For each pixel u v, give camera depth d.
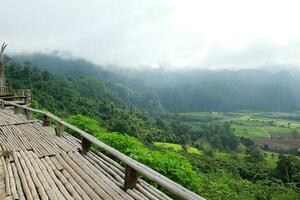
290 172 25.00
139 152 6.91
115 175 4.84
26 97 17.14
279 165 25.72
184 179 6.26
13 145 6.80
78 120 10.94
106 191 4.21
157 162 6.33
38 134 8.18
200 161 24.22
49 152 6.19
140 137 38.91
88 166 5.30
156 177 3.54
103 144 5.11
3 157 5.61
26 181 4.43
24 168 5.01
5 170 4.88
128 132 36.59
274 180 19.69
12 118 11.00
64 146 6.76
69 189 4.27
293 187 13.52
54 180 4.59
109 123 38.78
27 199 3.87
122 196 4.05
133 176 4.26
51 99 45.12
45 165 5.30
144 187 4.37
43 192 4.06
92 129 10.33
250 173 23.05
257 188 11.26
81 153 6.23
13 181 4.41
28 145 6.84
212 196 7.81
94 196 4.04
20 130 8.75
